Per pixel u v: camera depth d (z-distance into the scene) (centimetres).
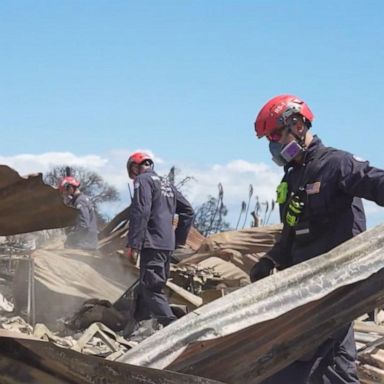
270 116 511
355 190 486
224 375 398
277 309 387
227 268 1299
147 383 328
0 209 308
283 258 538
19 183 292
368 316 917
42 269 1009
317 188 497
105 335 764
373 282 415
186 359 382
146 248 943
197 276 1217
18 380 319
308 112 513
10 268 943
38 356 323
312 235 507
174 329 374
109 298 1050
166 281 966
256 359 403
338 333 489
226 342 386
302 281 399
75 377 323
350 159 490
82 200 1205
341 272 405
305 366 484
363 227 504
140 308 954
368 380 655
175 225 1091
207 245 1311
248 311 383
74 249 1102
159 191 954
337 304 414
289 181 521
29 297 907
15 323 832
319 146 507
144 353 367
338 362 504
